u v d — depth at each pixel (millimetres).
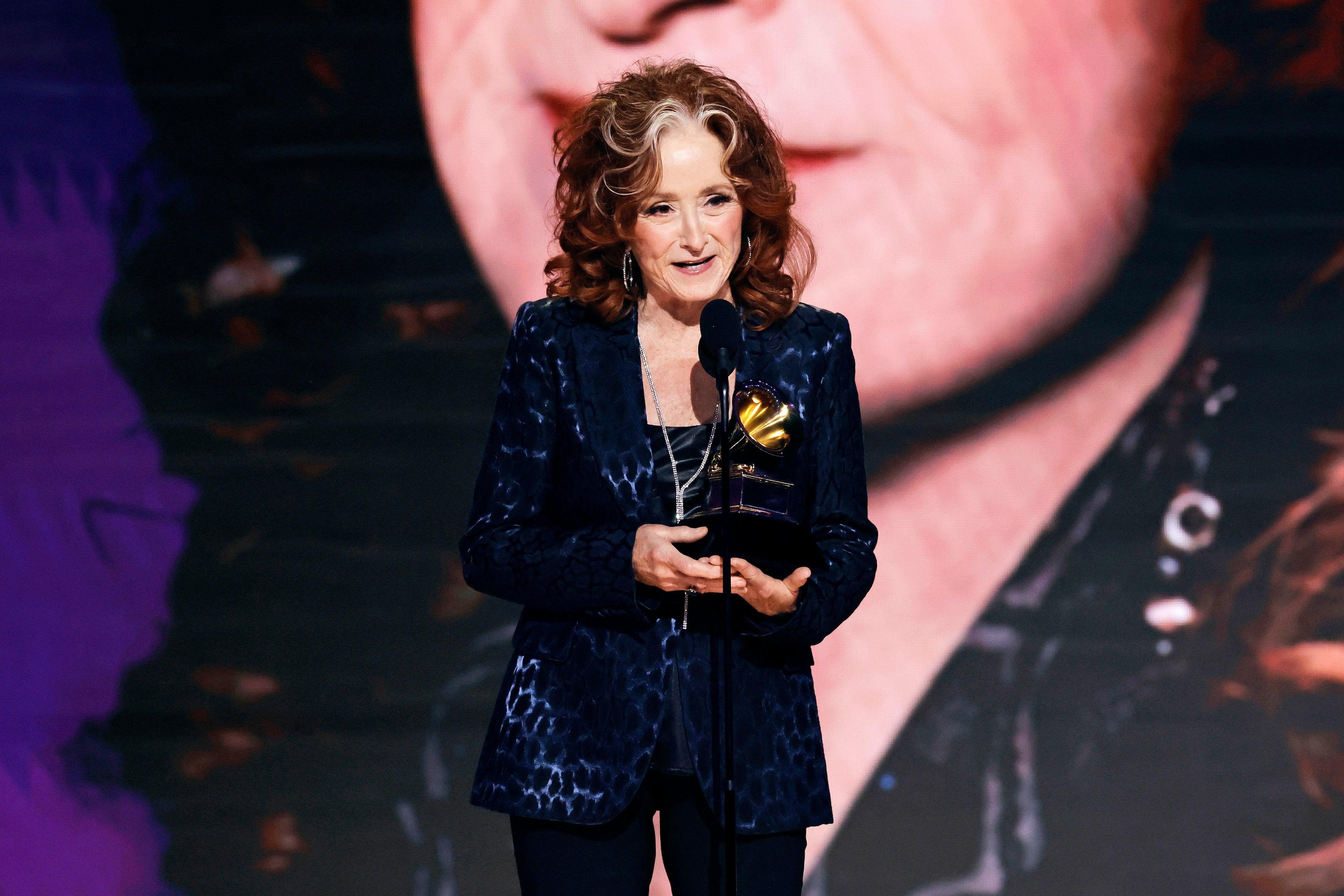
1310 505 12570
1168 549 12633
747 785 6633
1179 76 12602
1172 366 12656
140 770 12703
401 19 12742
